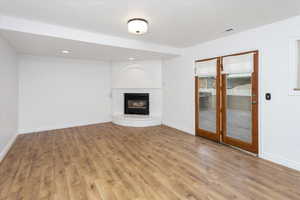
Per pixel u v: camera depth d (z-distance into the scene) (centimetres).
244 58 315
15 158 299
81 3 213
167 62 533
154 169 261
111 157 306
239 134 338
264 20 265
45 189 209
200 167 267
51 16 252
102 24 283
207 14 244
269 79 283
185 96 467
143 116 578
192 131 450
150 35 343
